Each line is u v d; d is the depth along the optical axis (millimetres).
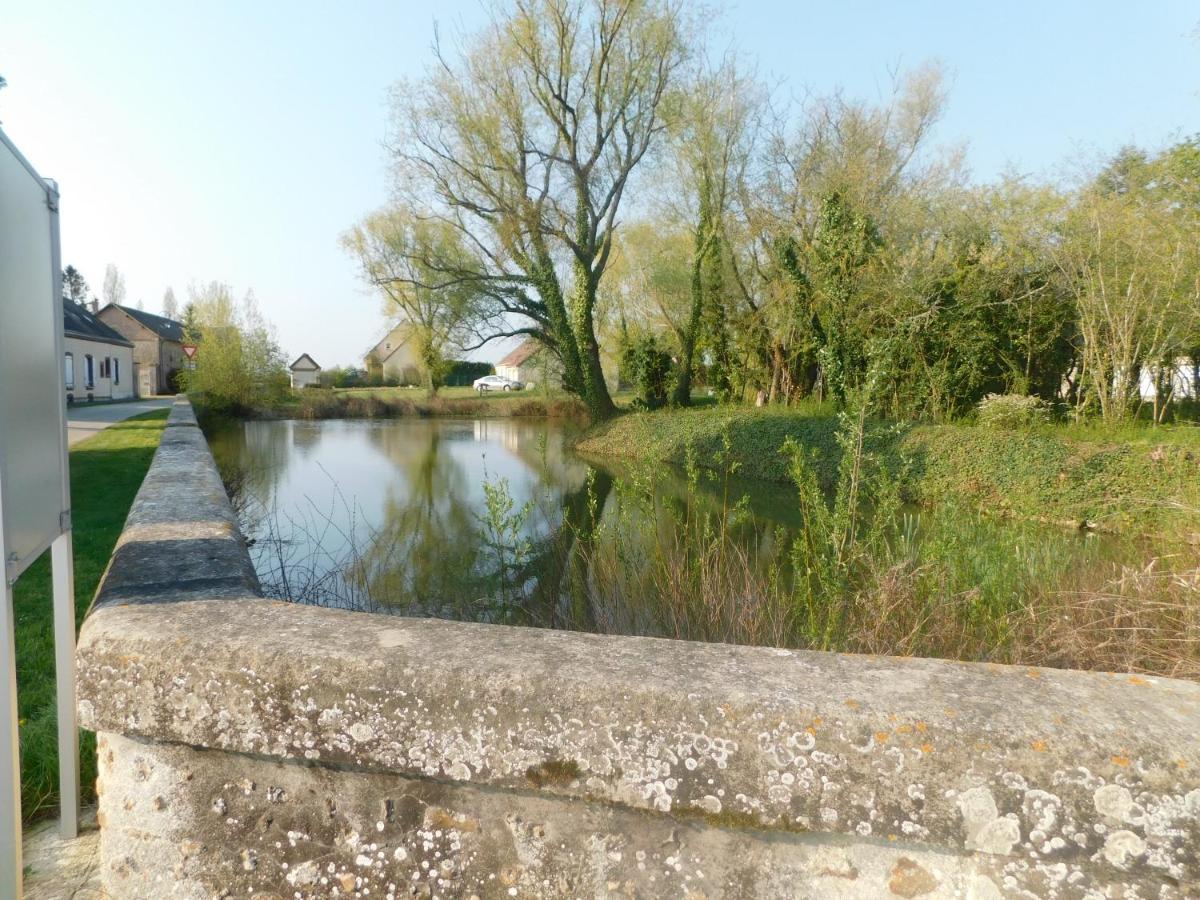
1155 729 1052
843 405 15227
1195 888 992
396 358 56875
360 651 1289
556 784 1166
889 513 3949
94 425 20891
